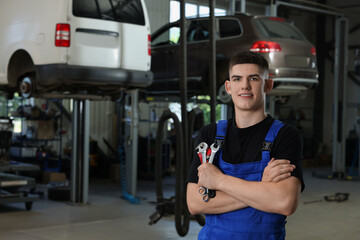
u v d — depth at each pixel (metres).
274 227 1.79
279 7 15.18
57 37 5.75
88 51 5.84
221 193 1.82
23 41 6.14
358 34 16.75
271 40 7.56
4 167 6.83
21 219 6.22
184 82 3.70
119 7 6.09
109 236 5.36
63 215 6.52
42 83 5.93
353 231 5.83
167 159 11.56
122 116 11.70
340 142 11.56
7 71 6.43
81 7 5.84
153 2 6.70
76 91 6.44
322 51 17.06
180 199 3.75
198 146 1.88
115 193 8.66
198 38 8.09
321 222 6.32
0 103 10.57
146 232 5.59
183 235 3.80
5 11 6.47
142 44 6.29
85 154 7.37
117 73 5.99
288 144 1.78
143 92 7.99
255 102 1.83
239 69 1.84
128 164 7.91
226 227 1.82
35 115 10.10
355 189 9.73
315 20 17.19
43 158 10.30
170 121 12.52
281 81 7.55
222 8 8.84
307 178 11.63
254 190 1.73
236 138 1.85
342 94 11.53
